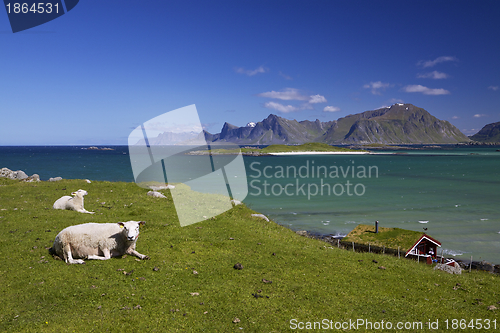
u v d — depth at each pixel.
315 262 12.73
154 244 12.88
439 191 67.81
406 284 11.03
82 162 147.25
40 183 28.58
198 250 12.77
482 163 167.38
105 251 10.76
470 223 39.34
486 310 9.16
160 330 7.02
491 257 27.38
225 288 9.46
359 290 10.12
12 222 14.63
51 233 13.15
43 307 7.73
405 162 178.50
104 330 6.86
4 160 161.50
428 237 23.67
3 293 8.25
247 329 7.30
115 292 8.62
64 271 9.60
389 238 24.39
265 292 9.41
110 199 22.33
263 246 14.22
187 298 8.65
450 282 11.70
